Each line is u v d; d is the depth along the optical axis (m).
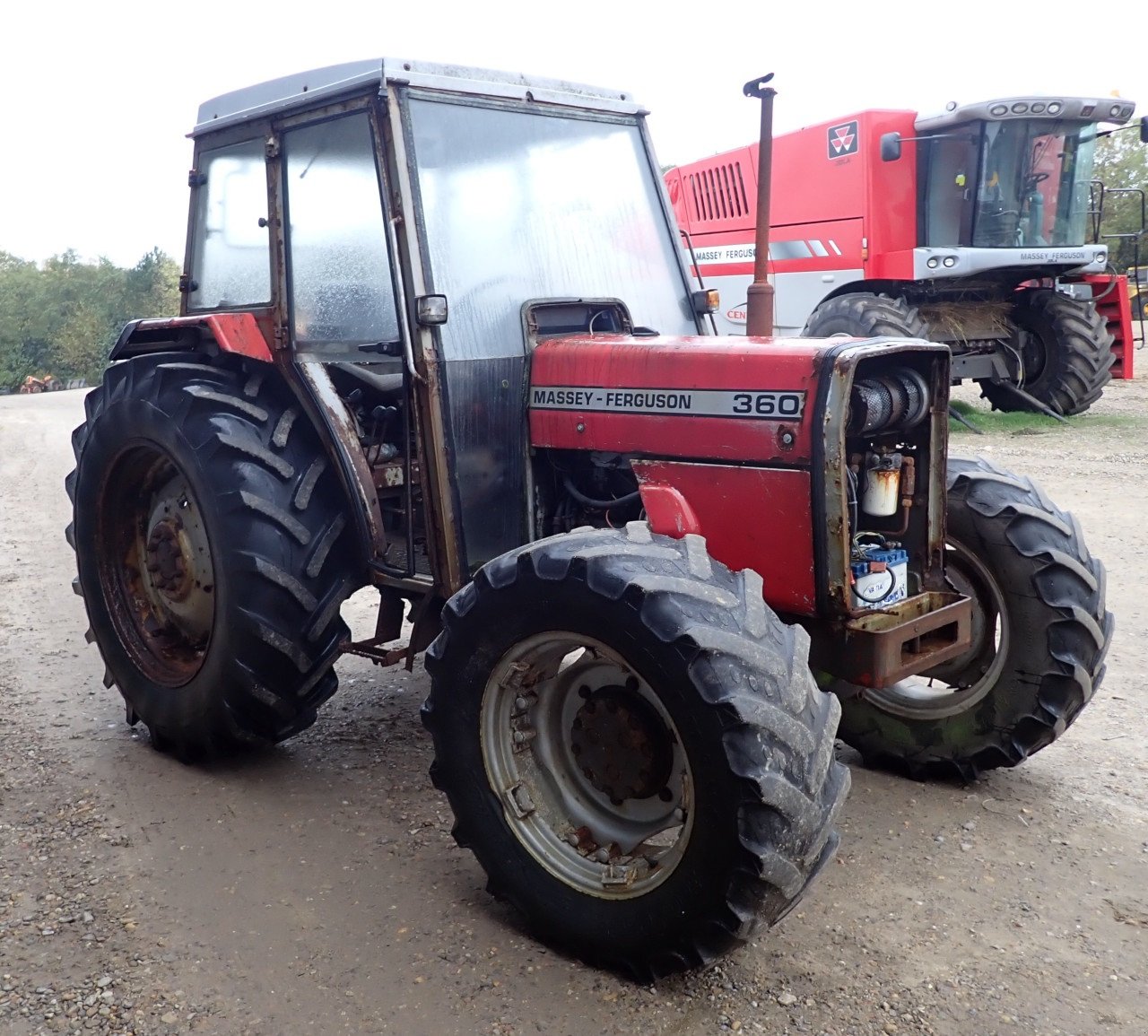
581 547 2.64
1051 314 11.34
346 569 3.69
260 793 3.66
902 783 3.68
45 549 7.56
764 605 2.56
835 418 2.73
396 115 3.26
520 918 2.90
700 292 3.95
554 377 3.35
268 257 3.85
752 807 2.32
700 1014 2.47
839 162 11.05
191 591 3.96
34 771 3.85
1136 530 6.88
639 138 3.99
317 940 2.79
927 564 3.23
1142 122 10.70
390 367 3.97
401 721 4.27
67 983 2.62
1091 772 3.70
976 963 2.64
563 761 2.87
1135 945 2.71
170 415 3.70
